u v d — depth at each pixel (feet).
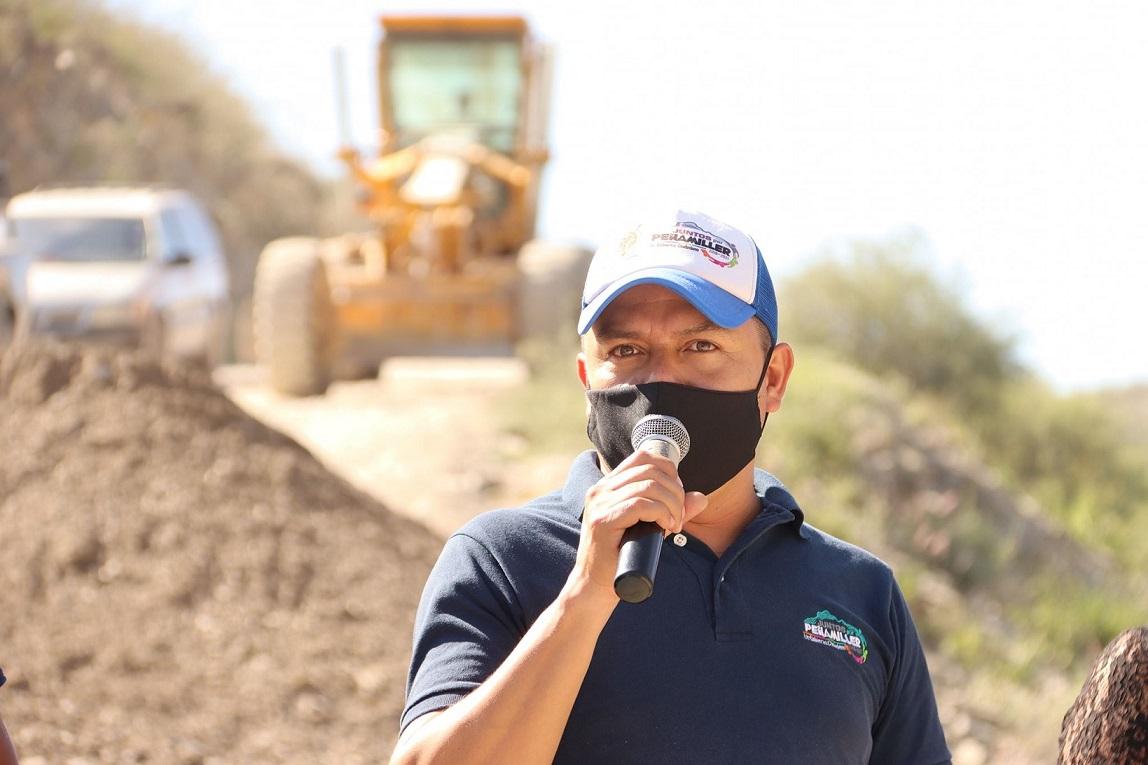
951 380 101.55
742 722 12.73
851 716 13.33
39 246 86.53
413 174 92.58
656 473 11.91
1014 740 46.57
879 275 102.42
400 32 98.07
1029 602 64.28
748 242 13.88
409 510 56.70
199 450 42.06
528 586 13.04
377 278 87.81
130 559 37.37
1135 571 81.00
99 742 29.40
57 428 41.78
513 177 95.25
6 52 164.96
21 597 35.42
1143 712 10.82
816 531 14.64
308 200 215.51
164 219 91.56
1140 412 118.93
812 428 68.39
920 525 65.26
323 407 79.46
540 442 67.10
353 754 31.58
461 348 88.84
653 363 13.42
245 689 33.27
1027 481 94.48
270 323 83.87
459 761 11.58
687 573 13.20
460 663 12.57
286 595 37.35
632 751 12.59
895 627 14.39
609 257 13.60
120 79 184.55
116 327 82.28
